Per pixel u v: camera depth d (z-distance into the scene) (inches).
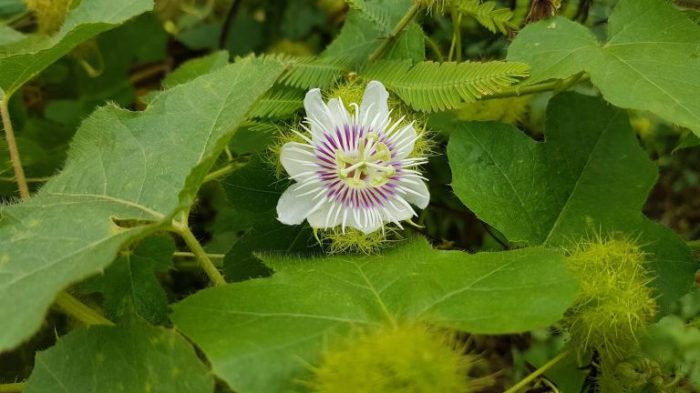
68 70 10.2
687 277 6.4
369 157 6.0
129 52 10.5
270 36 11.0
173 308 5.1
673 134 8.8
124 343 5.1
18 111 9.0
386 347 4.5
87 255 5.1
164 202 5.8
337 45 7.8
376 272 5.7
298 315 5.1
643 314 5.9
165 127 6.1
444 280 5.4
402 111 6.9
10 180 7.6
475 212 6.3
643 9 6.7
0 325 4.5
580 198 6.6
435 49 7.8
